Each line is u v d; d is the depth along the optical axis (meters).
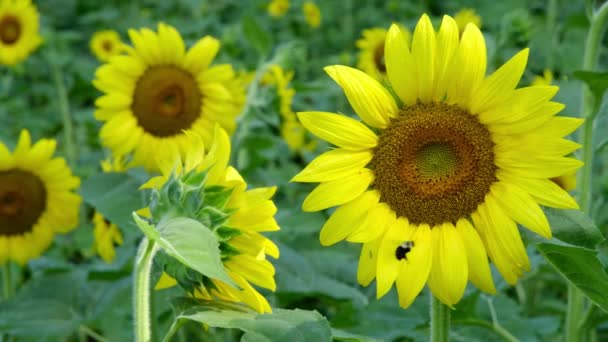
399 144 1.62
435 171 1.64
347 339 1.53
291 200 2.47
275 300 1.99
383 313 1.92
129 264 2.04
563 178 2.00
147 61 2.27
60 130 3.20
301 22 4.02
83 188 2.08
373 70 2.75
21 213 2.23
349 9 4.00
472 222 1.64
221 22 4.30
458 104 1.63
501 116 1.62
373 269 1.62
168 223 1.47
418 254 1.62
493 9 3.25
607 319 1.84
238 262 1.53
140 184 2.08
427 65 1.61
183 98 2.27
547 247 1.60
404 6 3.98
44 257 2.37
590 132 1.85
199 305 1.54
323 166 1.60
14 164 2.23
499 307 1.96
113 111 2.26
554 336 2.15
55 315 2.02
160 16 4.38
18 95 3.53
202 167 1.53
